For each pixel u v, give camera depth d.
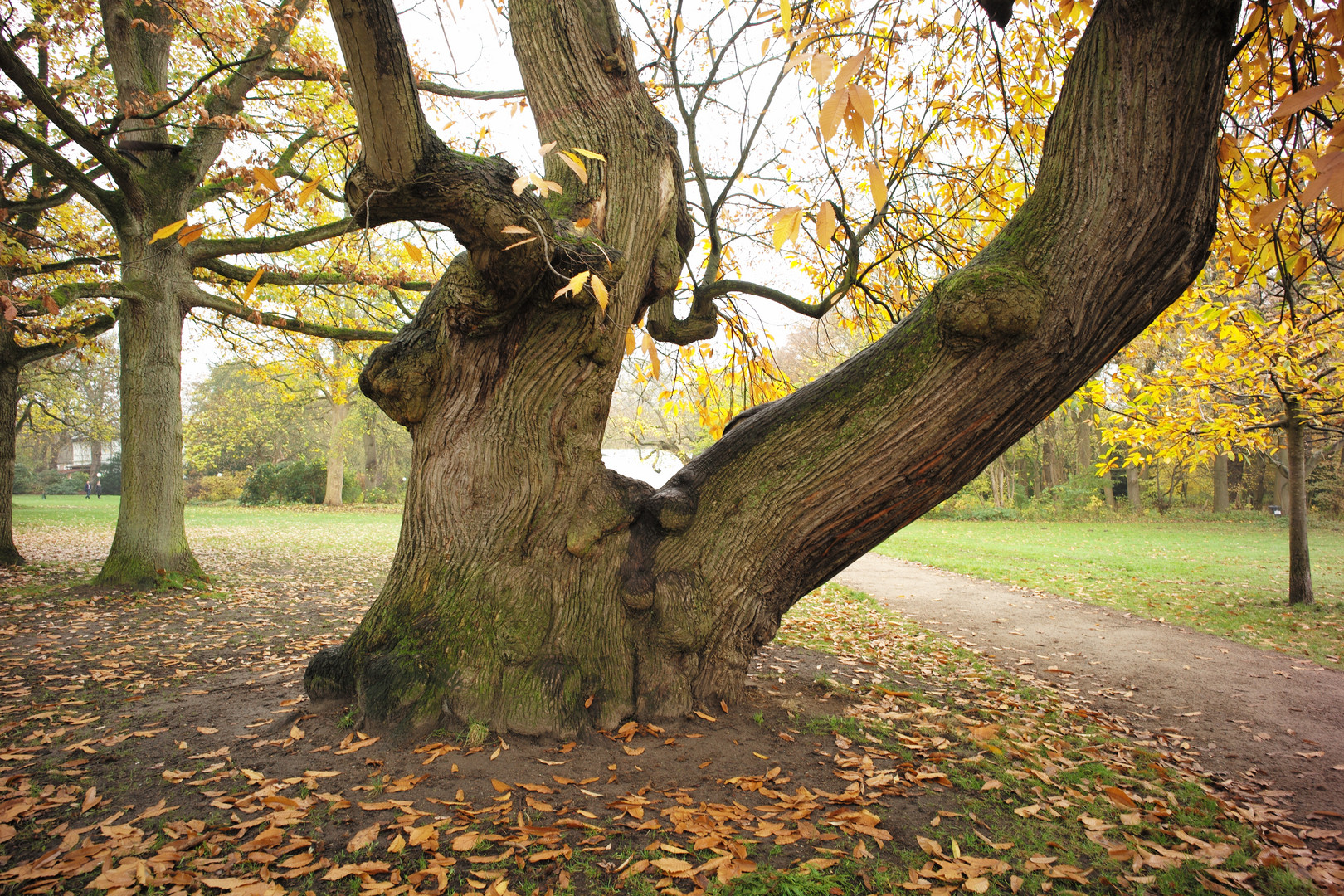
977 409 2.99
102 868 2.20
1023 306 2.72
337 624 7.12
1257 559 15.11
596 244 2.99
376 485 35.91
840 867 2.33
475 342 3.30
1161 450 9.55
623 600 3.49
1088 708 4.98
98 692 4.29
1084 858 2.58
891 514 3.31
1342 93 2.60
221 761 3.02
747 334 6.00
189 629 6.54
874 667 5.72
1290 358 7.73
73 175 7.56
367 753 2.98
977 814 2.84
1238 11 2.44
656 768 3.00
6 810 2.58
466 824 2.47
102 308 10.54
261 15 7.35
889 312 5.95
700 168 5.02
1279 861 2.68
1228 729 4.64
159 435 8.52
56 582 8.89
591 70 3.39
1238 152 3.28
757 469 3.43
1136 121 2.58
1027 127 4.95
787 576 3.56
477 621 3.23
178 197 8.42
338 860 2.25
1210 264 7.22
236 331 11.34
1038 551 16.77
